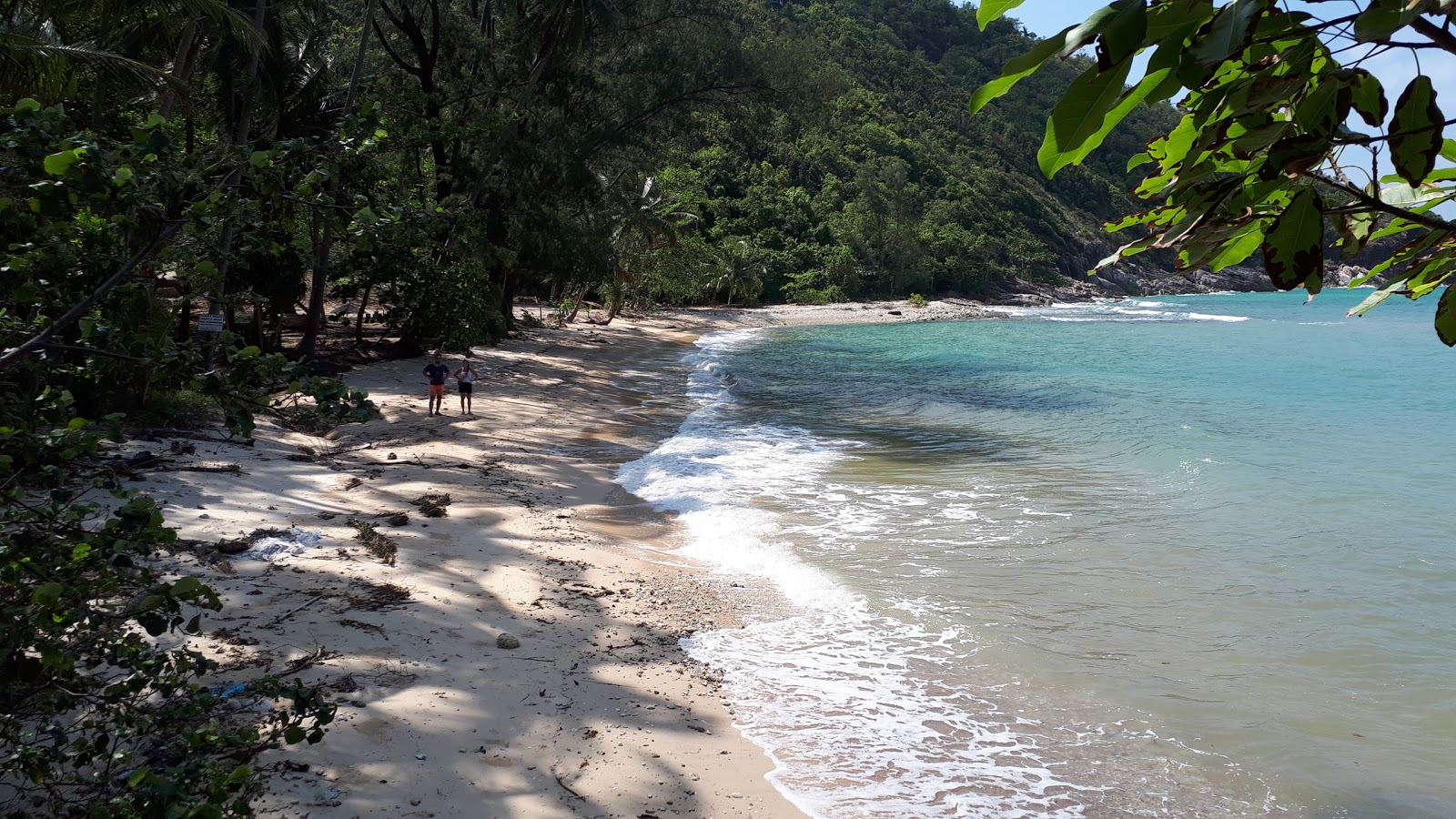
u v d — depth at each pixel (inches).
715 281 2847.0
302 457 591.5
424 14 1134.4
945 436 812.6
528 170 1199.6
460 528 470.9
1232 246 67.6
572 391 1031.6
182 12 625.3
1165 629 363.6
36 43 457.4
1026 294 3964.1
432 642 320.2
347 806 220.7
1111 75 49.4
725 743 272.1
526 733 265.4
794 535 492.7
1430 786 251.8
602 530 500.7
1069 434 817.5
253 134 854.5
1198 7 49.6
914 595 400.2
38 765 137.6
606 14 1136.2
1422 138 52.1
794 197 3651.6
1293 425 855.1
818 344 1903.3
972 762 266.2
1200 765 265.0
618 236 1739.7
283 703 262.4
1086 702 303.6
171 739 155.9
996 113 5861.2
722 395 1086.4
